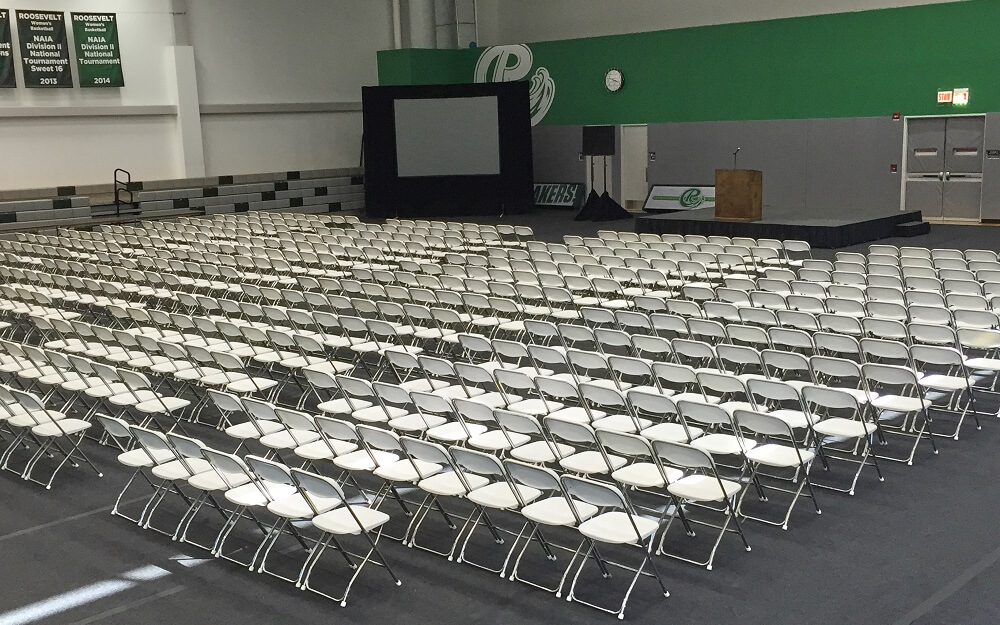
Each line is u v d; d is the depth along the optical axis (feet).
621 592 15.84
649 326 28.27
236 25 75.41
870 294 29.66
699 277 37.17
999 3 57.21
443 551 17.76
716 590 15.69
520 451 19.07
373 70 83.71
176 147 73.46
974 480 19.76
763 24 67.72
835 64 64.75
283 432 20.76
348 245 48.03
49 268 46.47
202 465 18.98
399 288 34.06
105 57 68.64
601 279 33.63
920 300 28.66
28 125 66.08
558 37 79.61
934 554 16.53
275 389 28.55
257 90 77.10
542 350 24.61
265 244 49.88
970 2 58.34
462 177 76.18
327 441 19.58
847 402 19.06
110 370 24.07
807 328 27.20
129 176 70.08
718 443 18.81
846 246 51.47
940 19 59.82
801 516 18.43
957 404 23.63
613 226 67.56
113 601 16.46
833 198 66.33
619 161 77.46
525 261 38.52
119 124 70.38
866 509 18.57
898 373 20.58
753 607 15.05
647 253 39.99
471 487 17.17
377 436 18.08
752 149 69.56
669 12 72.84
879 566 16.20
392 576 16.49
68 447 24.63
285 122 79.25
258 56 76.84
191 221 60.23
